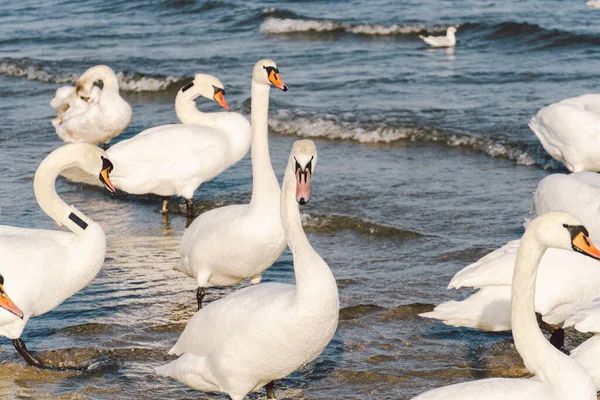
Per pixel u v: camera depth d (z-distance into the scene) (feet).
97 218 53.52
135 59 108.27
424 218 50.72
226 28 130.82
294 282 42.47
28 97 90.74
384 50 110.52
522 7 129.29
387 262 44.21
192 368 29.22
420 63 100.07
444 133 67.97
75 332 37.01
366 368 33.35
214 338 28.32
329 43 117.70
